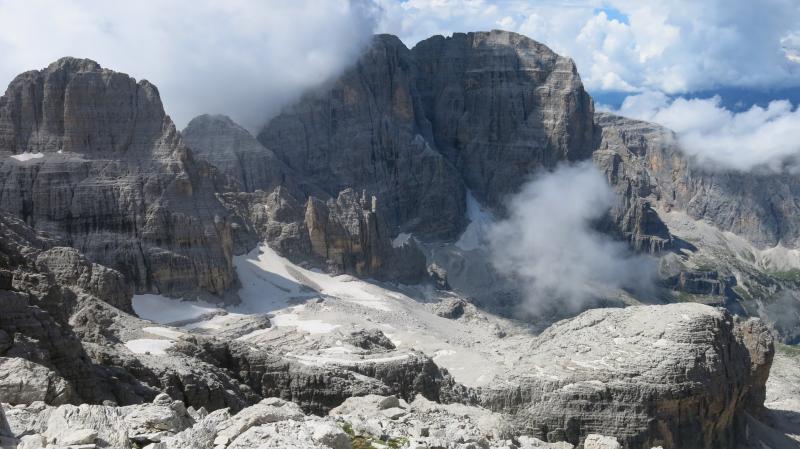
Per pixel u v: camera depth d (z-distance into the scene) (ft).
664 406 476.95
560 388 480.23
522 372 505.25
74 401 195.21
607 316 558.56
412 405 344.49
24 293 246.88
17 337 222.89
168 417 166.81
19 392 186.50
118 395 257.75
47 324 239.30
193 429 161.27
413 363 480.64
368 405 254.06
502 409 490.08
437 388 479.00
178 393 305.73
